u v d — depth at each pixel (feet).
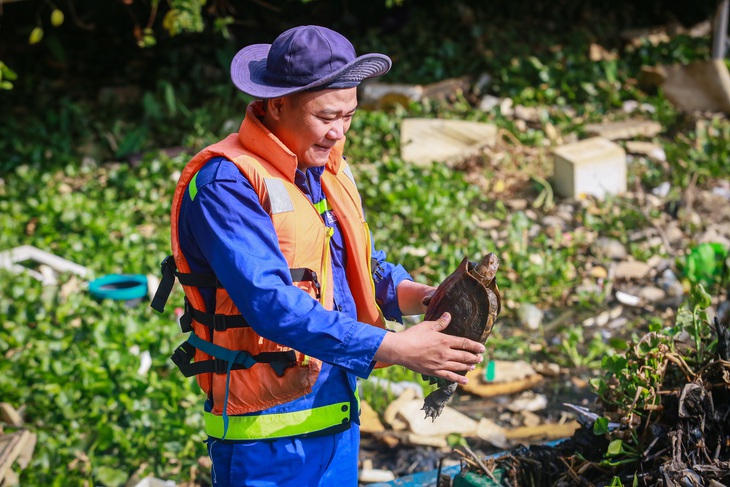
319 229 8.01
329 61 7.55
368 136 27.73
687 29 39.09
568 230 23.08
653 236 22.45
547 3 38.55
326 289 8.14
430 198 23.17
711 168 25.58
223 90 31.63
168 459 14.05
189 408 14.78
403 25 36.60
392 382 16.03
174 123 30.40
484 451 14.38
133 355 15.64
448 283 8.26
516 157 27.48
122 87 32.76
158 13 35.22
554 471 9.94
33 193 24.77
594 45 35.45
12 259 20.02
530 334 18.48
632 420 9.42
